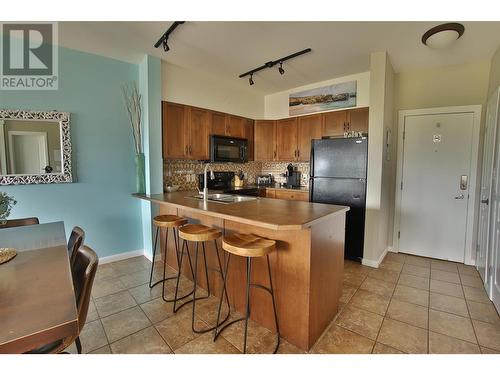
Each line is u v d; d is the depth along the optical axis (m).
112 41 2.71
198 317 2.12
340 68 3.51
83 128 2.97
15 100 2.58
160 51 2.98
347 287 2.64
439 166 3.42
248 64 3.38
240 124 4.32
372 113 3.07
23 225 2.22
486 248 2.59
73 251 1.64
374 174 3.11
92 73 3.01
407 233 3.67
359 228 3.24
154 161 3.27
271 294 1.80
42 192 2.76
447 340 1.83
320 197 3.51
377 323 2.04
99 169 3.11
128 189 3.36
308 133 4.19
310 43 2.76
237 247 1.66
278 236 1.85
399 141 3.63
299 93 4.39
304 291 1.73
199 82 3.74
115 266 3.15
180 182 3.79
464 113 3.24
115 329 1.96
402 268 3.13
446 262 3.35
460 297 2.43
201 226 2.23
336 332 1.93
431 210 3.49
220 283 2.38
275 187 4.48
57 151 2.80
